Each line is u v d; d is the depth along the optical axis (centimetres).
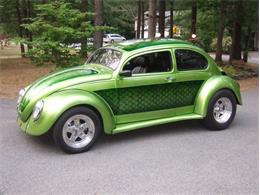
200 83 467
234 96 486
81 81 394
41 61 695
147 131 470
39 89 401
